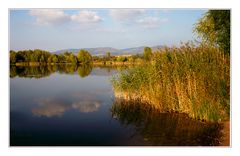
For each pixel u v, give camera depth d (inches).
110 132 331.9
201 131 316.2
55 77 1102.4
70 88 764.0
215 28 442.6
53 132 340.2
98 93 655.8
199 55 395.9
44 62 2257.6
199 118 359.6
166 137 302.4
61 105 513.3
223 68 376.8
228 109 349.4
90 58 2503.7
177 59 410.0
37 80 986.1
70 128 354.9
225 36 414.0
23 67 1888.5
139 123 360.8
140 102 498.0
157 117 384.5
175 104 407.5
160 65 433.1
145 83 479.5
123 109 450.3
